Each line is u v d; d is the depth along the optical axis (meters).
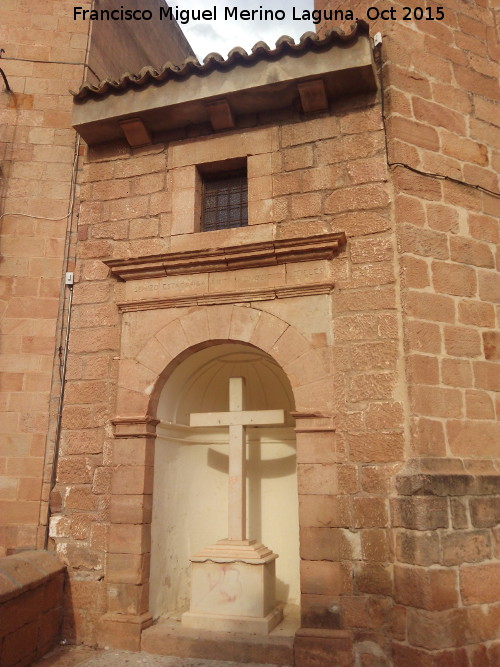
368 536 5.07
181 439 6.80
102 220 6.75
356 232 5.81
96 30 8.06
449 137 6.18
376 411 5.30
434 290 5.56
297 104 6.38
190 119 6.67
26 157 7.28
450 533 4.82
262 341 5.81
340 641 4.87
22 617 4.97
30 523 6.12
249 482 7.10
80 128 6.77
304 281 5.84
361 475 5.21
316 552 5.17
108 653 5.35
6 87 7.50
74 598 5.70
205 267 6.14
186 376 6.65
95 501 5.90
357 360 5.48
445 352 5.43
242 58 6.25
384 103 6.09
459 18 6.79
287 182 6.21
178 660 5.19
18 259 6.90
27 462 6.30
